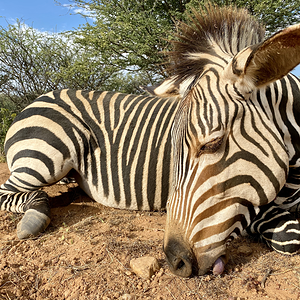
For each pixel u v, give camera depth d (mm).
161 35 2951
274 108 927
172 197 871
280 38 686
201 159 819
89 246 1065
